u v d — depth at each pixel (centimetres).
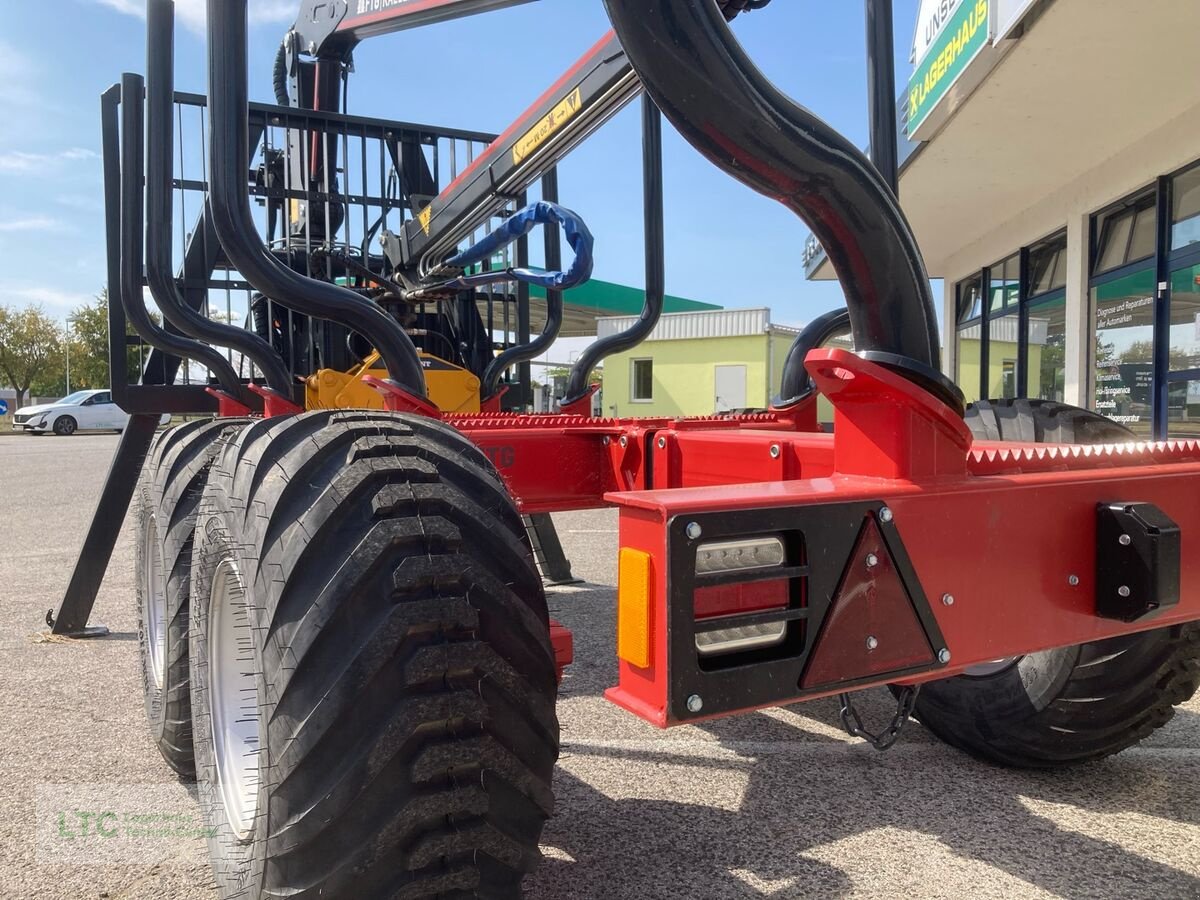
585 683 370
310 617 132
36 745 302
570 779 271
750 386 2575
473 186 400
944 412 151
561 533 834
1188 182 747
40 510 988
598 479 314
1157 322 781
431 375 456
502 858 141
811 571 139
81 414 3231
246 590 147
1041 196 996
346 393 402
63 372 5688
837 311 351
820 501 140
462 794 135
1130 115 740
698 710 128
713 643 133
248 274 242
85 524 873
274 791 134
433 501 142
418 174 533
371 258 524
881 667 146
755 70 132
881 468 154
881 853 224
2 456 1952
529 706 143
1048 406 291
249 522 151
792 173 138
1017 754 266
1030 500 161
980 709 270
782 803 253
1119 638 240
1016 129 772
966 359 1306
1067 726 252
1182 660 241
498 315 729
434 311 523
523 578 148
